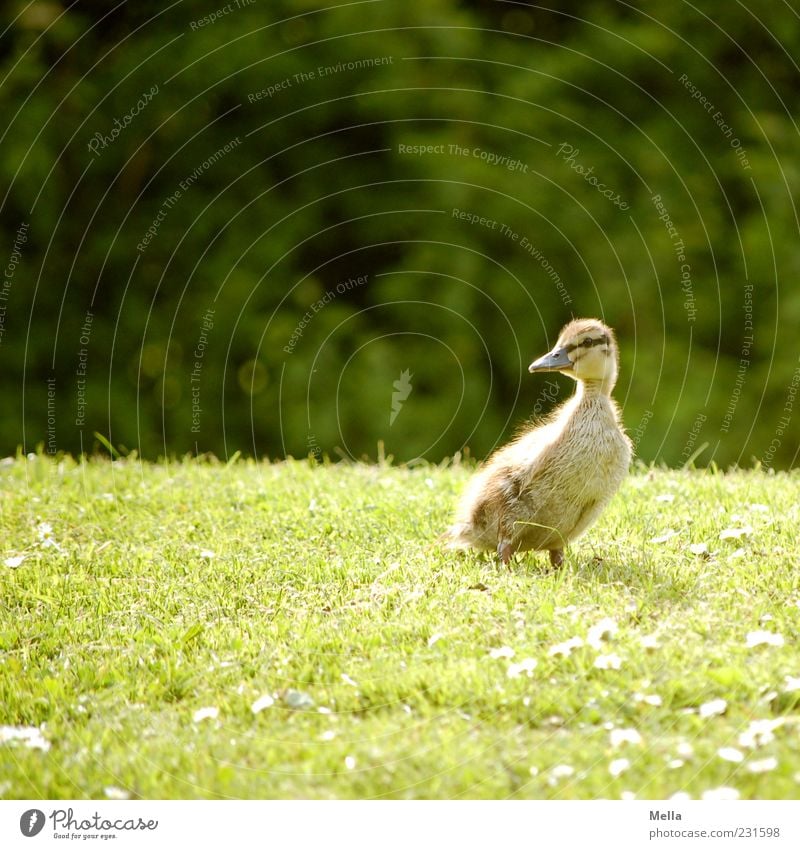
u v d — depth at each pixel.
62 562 13.80
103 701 10.45
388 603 11.90
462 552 13.55
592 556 12.98
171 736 9.77
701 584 11.66
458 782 8.98
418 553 13.45
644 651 10.07
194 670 10.85
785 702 9.38
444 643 10.74
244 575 13.08
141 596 12.69
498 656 10.27
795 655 9.96
